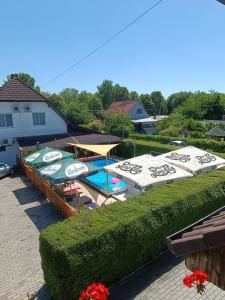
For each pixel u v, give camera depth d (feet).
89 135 105.19
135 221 30.04
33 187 67.87
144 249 31.65
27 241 40.78
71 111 161.07
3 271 33.42
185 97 371.97
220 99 217.15
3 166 78.95
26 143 88.94
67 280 25.22
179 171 48.60
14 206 55.42
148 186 46.42
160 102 395.14
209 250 12.89
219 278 12.71
